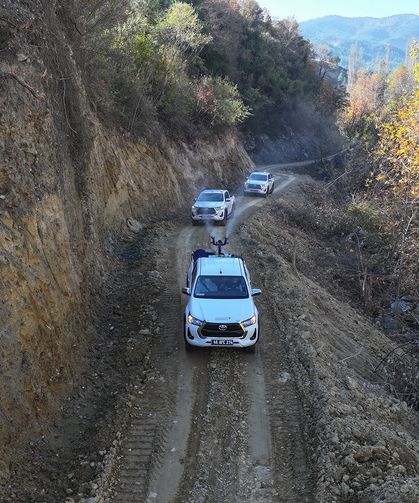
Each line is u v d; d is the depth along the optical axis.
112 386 9.05
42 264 8.36
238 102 39.72
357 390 9.60
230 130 42.66
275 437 7.66
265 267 16.20
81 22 16.14
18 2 9.36
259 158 60.47
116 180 19.09
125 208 19.72
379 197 26.47
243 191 34.66
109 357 9.97
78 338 9.56
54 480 6.67
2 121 7.91
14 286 7.35
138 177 22.36
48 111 9.50
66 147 11.05
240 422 8.00
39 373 7.68
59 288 8.96
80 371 9.05
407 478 6.62
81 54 16.14
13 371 6.97
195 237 19.88
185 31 34.38
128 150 22.11
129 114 23.03
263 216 26.34
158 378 9.23
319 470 6.76
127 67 23.12
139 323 11.38
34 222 8.29
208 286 10.53
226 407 8.37
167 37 32.03
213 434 7.70
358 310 19.64
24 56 8.82
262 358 10.07
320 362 9.88
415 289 19.20
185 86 32.22
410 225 20.06
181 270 15.34
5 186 7.77
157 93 28.53
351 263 23.83
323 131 77.44
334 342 12.66
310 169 61.41
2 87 8.04
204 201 22.66
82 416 8.09
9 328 7.02
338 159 64.88
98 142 17.47
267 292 13.77
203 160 34.19
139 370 9.48
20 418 6.93
